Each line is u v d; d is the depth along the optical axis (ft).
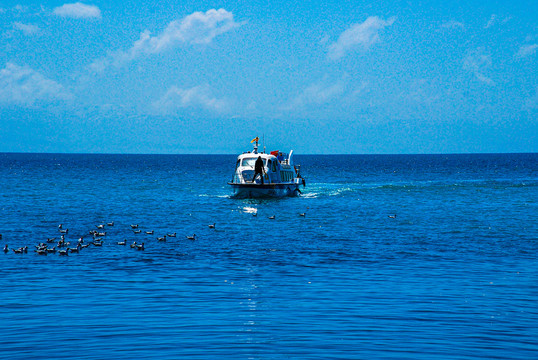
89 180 561.43
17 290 114.42
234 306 103.71
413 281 124.26
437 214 267.39
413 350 81.46
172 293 112.98
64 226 223.10
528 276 129.39
